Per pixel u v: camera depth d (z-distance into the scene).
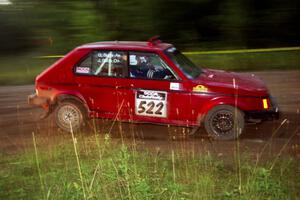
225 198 5.03
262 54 15.91
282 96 10.35
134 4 18.36
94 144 7.26
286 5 18.06
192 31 18.73
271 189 5.07
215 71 8.16
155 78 7.39
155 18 18.50
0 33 18.06
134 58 7.49
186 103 7.30
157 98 7.39
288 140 7.25
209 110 7.28
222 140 7.35
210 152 6.84
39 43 18.83
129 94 7.50
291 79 12.38
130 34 18.80
